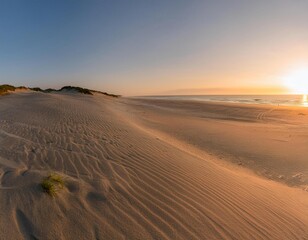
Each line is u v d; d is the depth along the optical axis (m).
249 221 3.68
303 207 4.79
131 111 25.14
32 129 8.52
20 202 3.17
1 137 6.99
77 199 3.44
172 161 6.12
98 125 10.71
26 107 16.52
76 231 2.80
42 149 5.90
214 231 3.20
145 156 6.15
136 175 4.70
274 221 3.86
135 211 3.36
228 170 6.84
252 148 10.59
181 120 19.58
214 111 27.12
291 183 6.76
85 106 20.55
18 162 4.80
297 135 13.58
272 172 7.65
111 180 4.27
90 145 6.70
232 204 4.15
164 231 3.01
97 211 3.23
